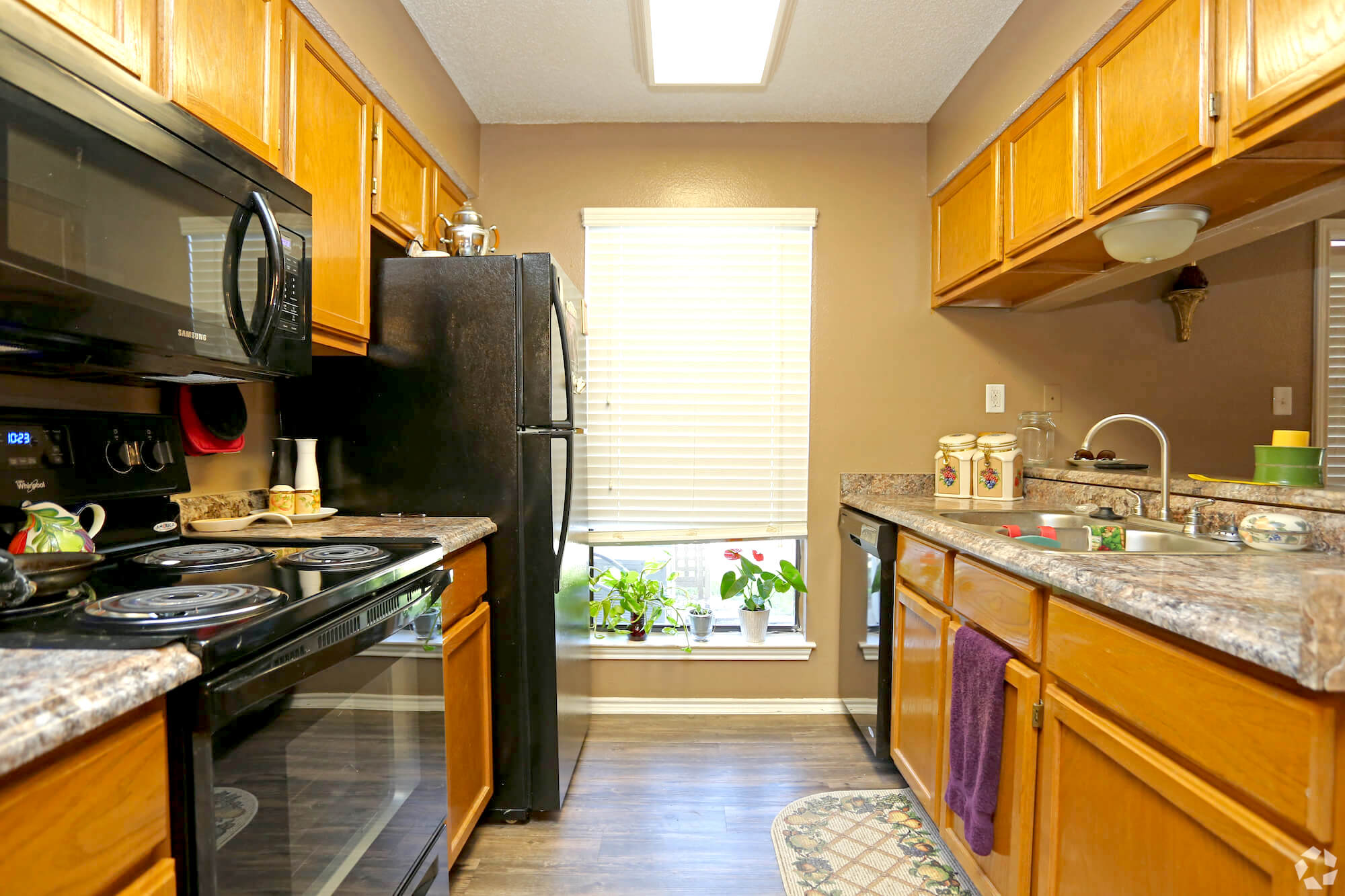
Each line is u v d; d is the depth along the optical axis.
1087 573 0.98
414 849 1.19
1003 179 1.94
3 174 0.70
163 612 0.75
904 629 1.85
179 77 1.03
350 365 1.74
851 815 1.78
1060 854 1.08
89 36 0.87
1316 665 0.60
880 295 2.47
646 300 2.46
